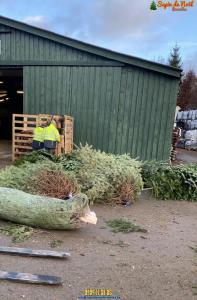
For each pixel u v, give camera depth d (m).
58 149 7.68
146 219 4.82
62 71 8.79
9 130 16.70
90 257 3.32
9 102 16.73
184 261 3.39
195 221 4.93
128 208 5.38
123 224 4.45
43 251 3.29
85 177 5.39
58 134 7.50
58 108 8.98
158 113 8.22
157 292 2.73
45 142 7.36
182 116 23.86
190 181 6.34
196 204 6.04
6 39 9.09
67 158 6.45
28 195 4.05
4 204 3.94
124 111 8.47
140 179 5.81
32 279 2.72
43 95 9.05
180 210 5.52
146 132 8.36
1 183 4.77
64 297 2.56
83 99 8.74
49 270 2.97
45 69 8.91
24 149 8.59
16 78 15.06
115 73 8.38
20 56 9.05
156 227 4.47
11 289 2.62
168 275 3.05
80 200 3.90
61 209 3.77
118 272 3.03
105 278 2.90
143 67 8.07
